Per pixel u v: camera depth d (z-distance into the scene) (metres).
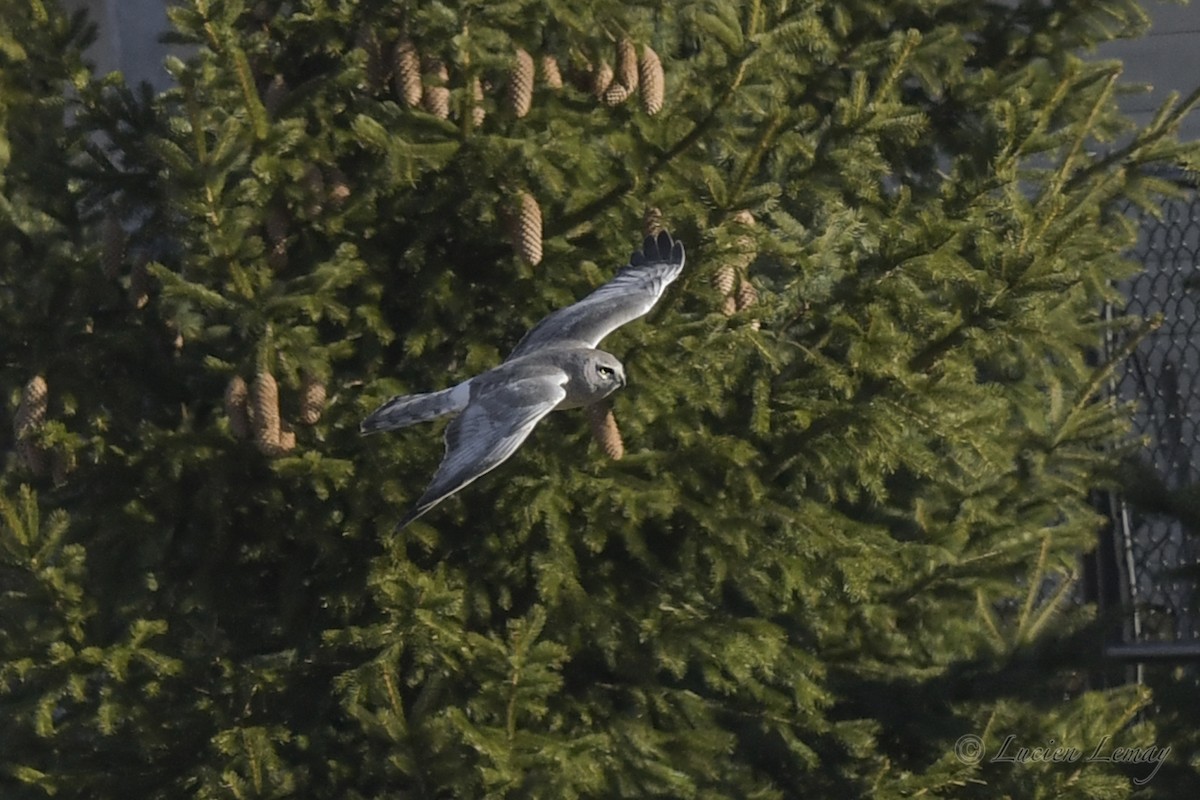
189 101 14.67
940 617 16.92
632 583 16.80
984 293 15.26
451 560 16.66
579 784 15.45
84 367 16.17
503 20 15.93
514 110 15.93
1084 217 15.26
